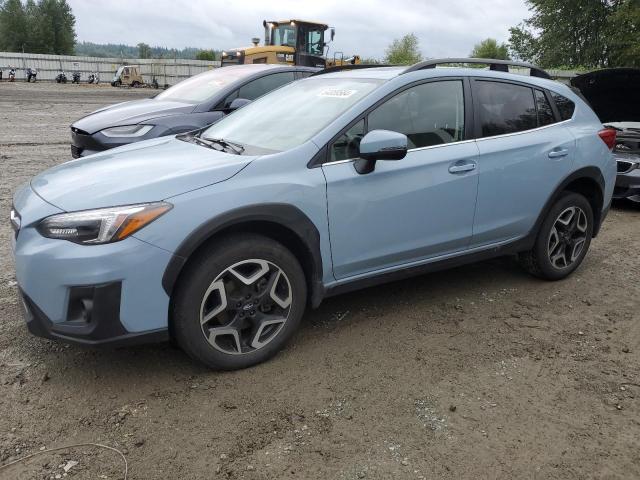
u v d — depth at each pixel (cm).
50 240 284
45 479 242
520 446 272
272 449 265
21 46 8369
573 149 457
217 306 312
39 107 1980
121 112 696
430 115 392
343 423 285
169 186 299
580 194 482
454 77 410
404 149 336
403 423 287
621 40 3456
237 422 284
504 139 423
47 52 8494
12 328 371
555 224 464
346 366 338
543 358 355
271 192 318
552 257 471
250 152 354
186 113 682
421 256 394
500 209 422
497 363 347
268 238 324
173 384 314
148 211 286
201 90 748
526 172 428
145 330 293
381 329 387
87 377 318
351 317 404
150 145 408
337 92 396
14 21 8281
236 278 315
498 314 416
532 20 4262
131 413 288
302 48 1775
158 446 265
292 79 772
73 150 710
